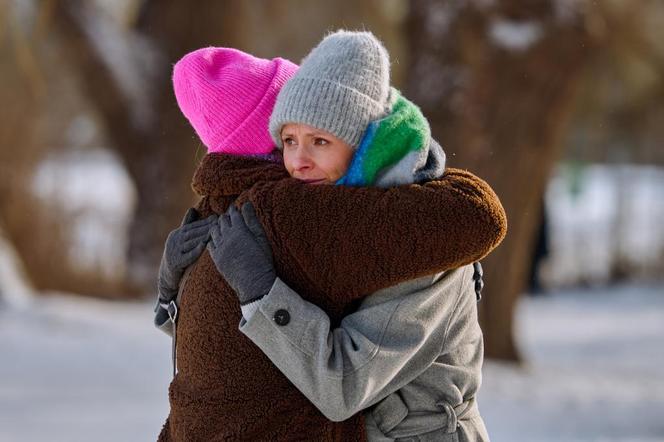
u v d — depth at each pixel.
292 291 5.39
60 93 39.41
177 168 35.84
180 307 5.88
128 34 35.44
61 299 29.52
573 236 50.09
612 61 40.84
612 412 20.55
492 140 24.44
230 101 5.90
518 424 19.23
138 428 16.83
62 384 19.92
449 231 5.35
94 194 43.25
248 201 5.65
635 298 45.97
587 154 51.81
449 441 5.69
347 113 5.48
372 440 5.65
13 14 28.92
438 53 24.88
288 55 37.62
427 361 5.64
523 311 42.44
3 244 29.69
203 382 5.60
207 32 34.25
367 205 5.39
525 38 24.11
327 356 5.30
